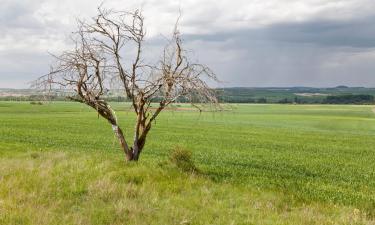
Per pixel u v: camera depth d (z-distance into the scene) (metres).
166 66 18.55
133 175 15.59
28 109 118.56
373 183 21.98
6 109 114.38
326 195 17.52
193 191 14.52
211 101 18.02
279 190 17.48
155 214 11.49
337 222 11.76
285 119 101.62
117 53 18.70
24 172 15.69
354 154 36.53
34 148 30.88
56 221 10.37
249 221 11.39
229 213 12.09
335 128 77.00
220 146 38.75
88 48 18.61
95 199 12.59
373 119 107.50
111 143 37.25
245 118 102.94
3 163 17.83
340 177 23.42
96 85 19.41
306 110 159.62
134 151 19.88
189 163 19.55
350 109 172.50
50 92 18.91
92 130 52.41
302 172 24.53
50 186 13.80
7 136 40.88
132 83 19.05
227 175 20.89
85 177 15.07
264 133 58.53
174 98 19.02
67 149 31.30
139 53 18.80
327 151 38.25
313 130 69.69
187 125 70.75
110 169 16.61
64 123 64.56
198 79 18.06
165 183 15.16
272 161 28.94
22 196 12.43
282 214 12.37
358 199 17.11
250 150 36.00
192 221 11.20
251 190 16.19
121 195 13.10
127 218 11.05
